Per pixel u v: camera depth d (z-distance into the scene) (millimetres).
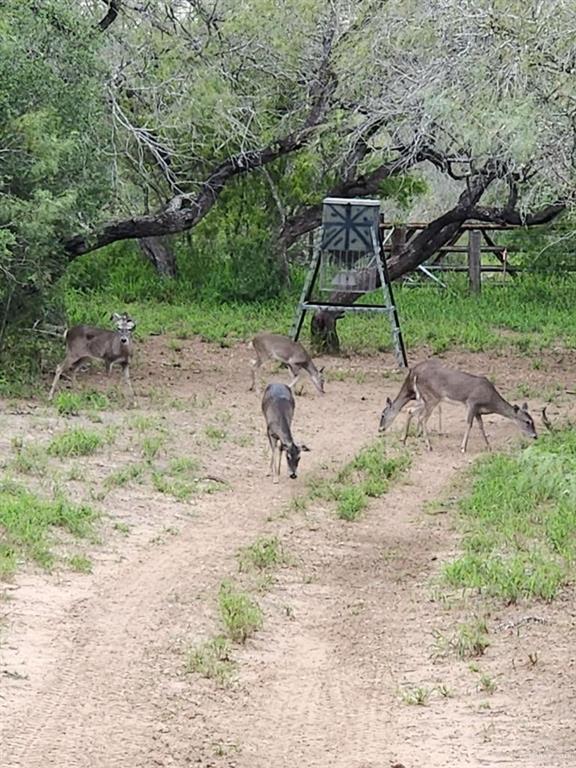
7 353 17656
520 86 14141
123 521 11398
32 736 6570
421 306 27688
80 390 17234
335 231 20500
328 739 6738
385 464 14062
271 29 19703
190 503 12305
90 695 7234
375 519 12125
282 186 27250
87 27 17141
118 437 14531
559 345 23422
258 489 13109
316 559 10680
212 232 28969
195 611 9008
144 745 6512
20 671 7531
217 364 20578
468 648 8273
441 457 14961
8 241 15141
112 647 8109
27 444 13609
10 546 9961
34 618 8547
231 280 27812
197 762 6320
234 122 19078
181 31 19312
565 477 12320
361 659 8172
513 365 21266
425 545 11148
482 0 14773
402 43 17188
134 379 18703
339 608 9328
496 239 34406
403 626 8875
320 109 20172
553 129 14477
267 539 11102
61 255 17906
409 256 22203
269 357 18328
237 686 7555
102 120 18031
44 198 15633
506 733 6867
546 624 8750
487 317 26312
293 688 7578
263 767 6305
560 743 6703
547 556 10328
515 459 14016
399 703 7355
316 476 13758
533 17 14141
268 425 13781
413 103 17172
